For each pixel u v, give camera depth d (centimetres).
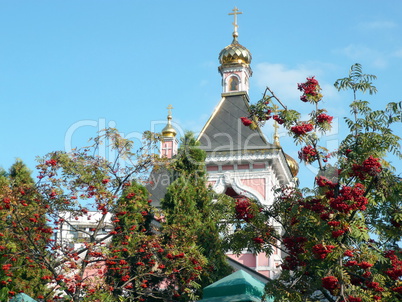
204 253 2794
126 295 2675
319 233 2088
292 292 2038
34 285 2775
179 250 2548
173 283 2620
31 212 2359
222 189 4147
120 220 2595
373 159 1956
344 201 1941
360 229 1983
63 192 2381
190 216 2836
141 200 2716
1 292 2370
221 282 2214
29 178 3325
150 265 2594
